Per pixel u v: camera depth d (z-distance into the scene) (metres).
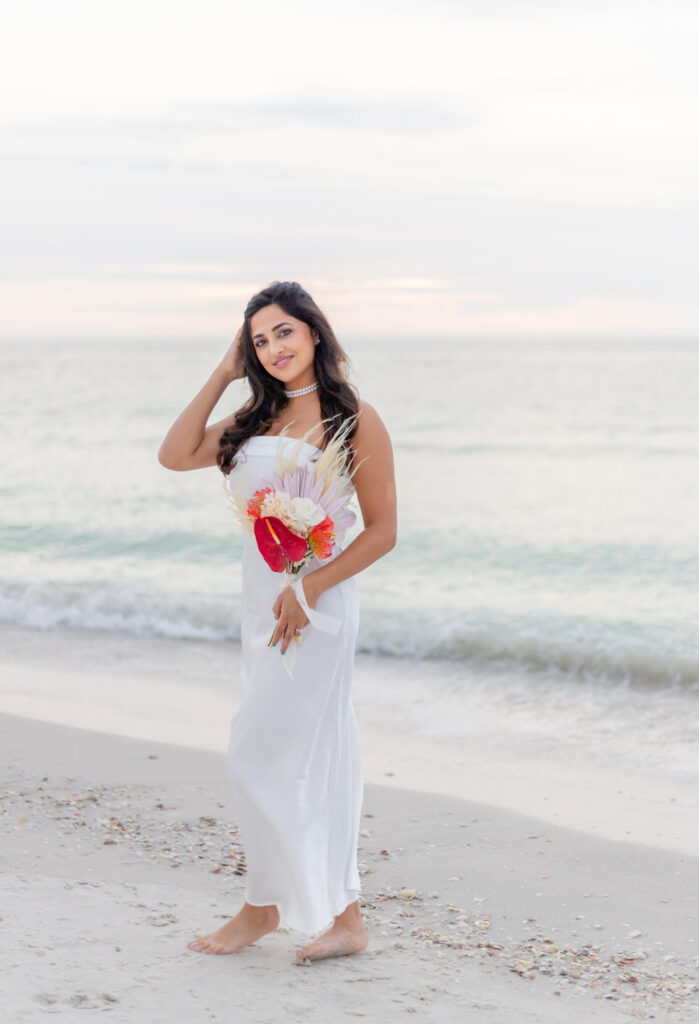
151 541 15.79
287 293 3.14
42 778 5.25
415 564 14.17
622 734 6.97
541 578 13.16
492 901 3.96
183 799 5.00
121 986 2.82
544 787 5.74
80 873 3.85
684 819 5.15
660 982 3.23
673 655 8.63
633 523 16.94
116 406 42.22
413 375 66.75
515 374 66.56
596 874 4.28
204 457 3.30
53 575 13.27
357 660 9.30
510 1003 2.95
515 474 23.20
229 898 3.69
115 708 7.25
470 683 8.46
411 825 4.91
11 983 2.76
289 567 3.08
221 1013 2.71
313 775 3.11
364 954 3.27
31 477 22.88
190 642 9.91
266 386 3.21
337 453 3.09
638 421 33.97
